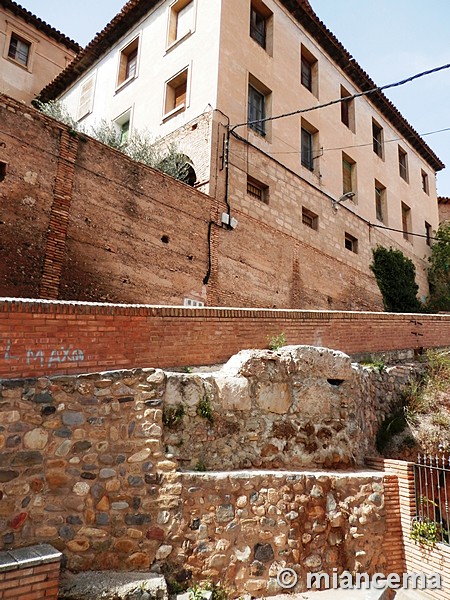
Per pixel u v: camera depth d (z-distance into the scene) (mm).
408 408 9031
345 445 7215
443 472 7301
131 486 5043
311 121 18656
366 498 6504
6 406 4598
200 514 5254
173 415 5629
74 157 9859
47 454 4719
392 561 6441
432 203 29719
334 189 19516
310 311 9523
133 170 11008
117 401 5246
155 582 4574
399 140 26578
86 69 20844
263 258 14750
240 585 5234
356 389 7797
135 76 17781
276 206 15906
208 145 13820
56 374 5359
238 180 14453
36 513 4523
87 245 9805
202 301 12203
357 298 19625
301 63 19391
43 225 9141
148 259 11000
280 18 17797
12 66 21953
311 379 7152
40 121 9406
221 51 14734
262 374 6645
